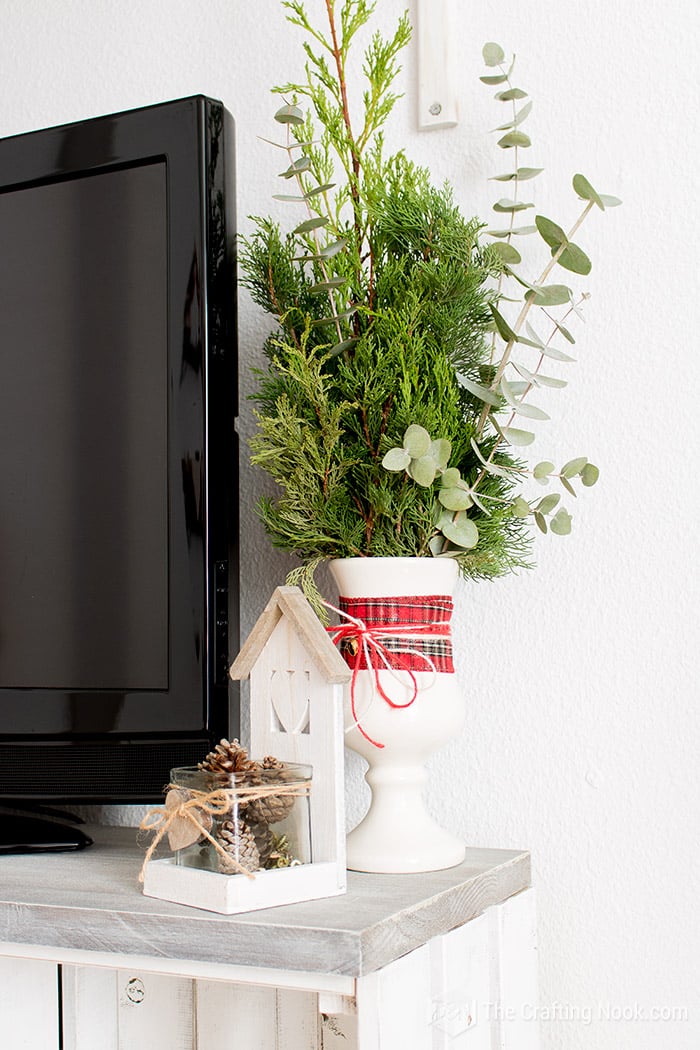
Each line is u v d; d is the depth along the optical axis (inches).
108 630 39.3
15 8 54.1
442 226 37.5
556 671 40.5
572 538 40.6
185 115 39.7
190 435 38.5
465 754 41.6
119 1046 40.8
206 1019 39.7
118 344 40.3
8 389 42.0
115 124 40.9
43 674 40.1
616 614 39.8
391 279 37.4
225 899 28.1
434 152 44.0
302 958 26.6
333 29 40.2
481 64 43.5
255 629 32.4
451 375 37.0
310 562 37.3
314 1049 38.1
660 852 38.4
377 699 34.3
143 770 38.3
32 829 40.7
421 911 29.5
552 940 39.5
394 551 36.1
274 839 30.1
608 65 41.5
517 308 41.9
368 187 39.5
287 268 39.9
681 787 38.3
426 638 34.8
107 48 51.6
